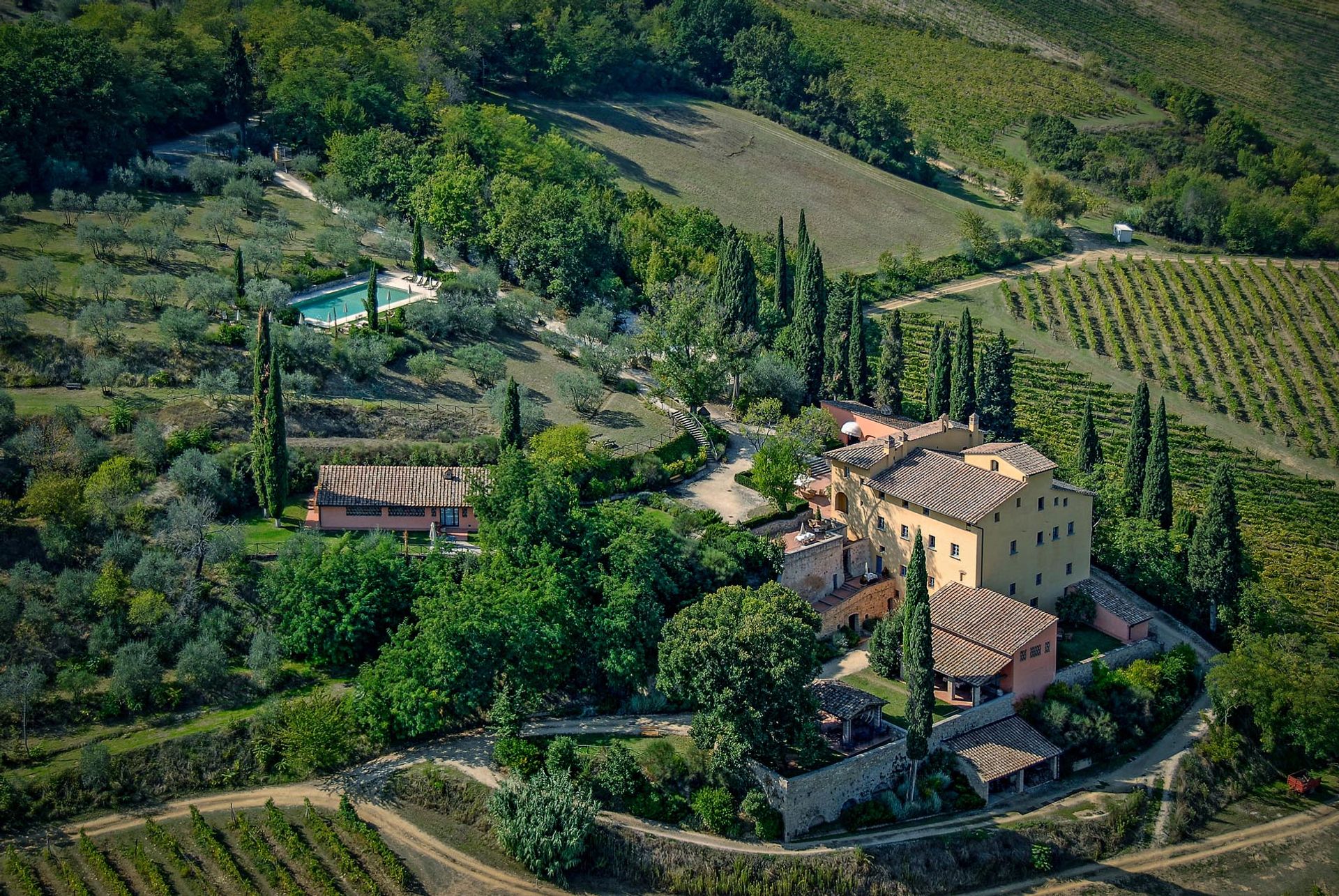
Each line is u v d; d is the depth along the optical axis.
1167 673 142.62
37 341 160.75
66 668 121.00
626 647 124.94
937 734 126.62
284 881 107.25
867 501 148.38
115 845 110.06
